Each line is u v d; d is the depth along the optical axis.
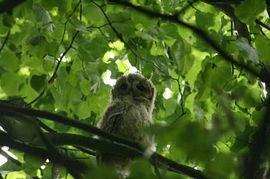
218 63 9.45
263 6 8.52
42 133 7.27
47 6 10.92
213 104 11.52
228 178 6.78
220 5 11.27
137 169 6.89
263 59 9.38
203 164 6.82
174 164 7.43
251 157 6.38
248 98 8.12
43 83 10.58
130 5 6.86
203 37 6.75
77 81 12.22
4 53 11.13
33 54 11.12
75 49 11.83
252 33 11.39
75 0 11.91
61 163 6.95
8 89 11.36
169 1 11.50
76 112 12.68
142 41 12.52
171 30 11.34
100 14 11.19
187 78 12.12
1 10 6.54
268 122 6.39
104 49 11.61
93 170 6.43
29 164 9.94
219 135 5.89
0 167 10.06
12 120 8.36
